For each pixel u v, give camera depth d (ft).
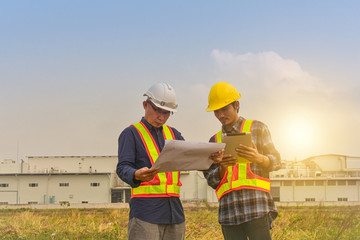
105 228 32.37
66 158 238.07
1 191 217.56
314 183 214.69
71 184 219.00
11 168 232.53
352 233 23.98
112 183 228.63
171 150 9.77
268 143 13.15
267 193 12.99
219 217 13.42
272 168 12.68
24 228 33.86
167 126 12.06
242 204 12.84
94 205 148.36
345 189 213.05
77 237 27.99
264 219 12.77
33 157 237.86
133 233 10.92
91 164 237.45
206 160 10.87
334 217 35.94
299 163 232.12
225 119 13.41
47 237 28.17
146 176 10.09
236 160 12.18
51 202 216.95
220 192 13.34
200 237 26.40
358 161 239.09
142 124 11.44
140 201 10.84
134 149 11.11
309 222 31.35
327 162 237.86
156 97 11.25
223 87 13.46
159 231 10.93
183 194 212.43
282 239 24.50
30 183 219.20
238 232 13.32
